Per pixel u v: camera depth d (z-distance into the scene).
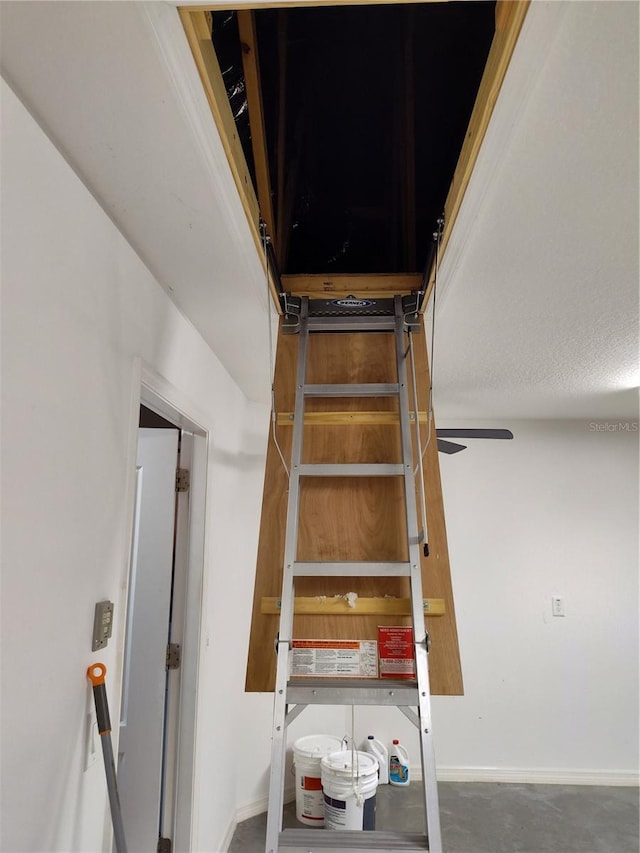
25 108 1.13
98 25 0.95
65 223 1.28
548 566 3.78
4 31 0.97
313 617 1.61
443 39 1.49
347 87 1.65
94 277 1.42
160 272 1.82
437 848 1.22
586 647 3.68
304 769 3.08
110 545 1.51
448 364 2.74
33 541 1.14
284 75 1.61
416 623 1.46
